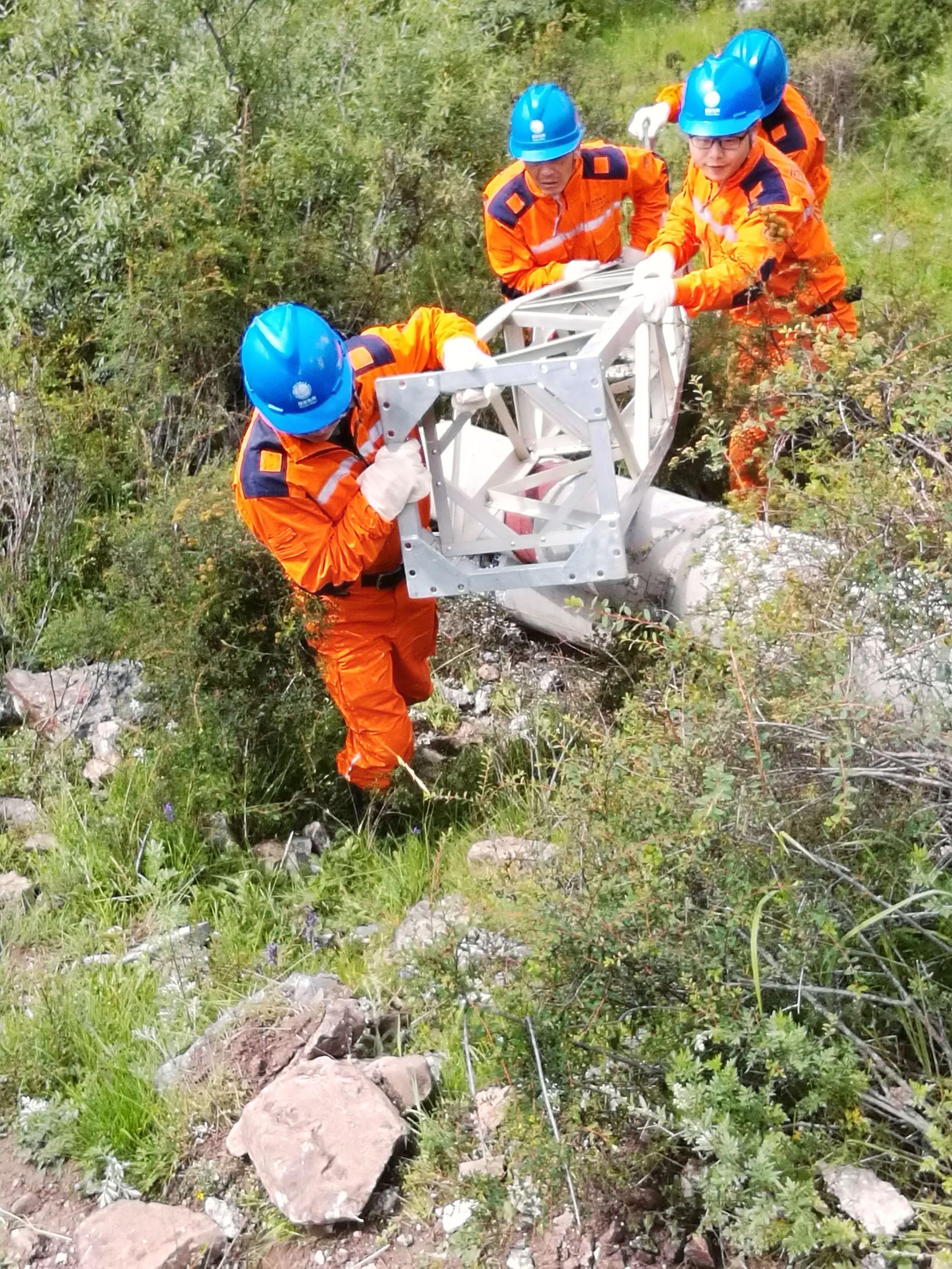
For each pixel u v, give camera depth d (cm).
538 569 337
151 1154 296
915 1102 229
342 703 383
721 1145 221
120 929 366
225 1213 281
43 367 552
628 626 400
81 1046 324
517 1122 251
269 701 405
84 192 592
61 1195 296
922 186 790
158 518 425
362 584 363
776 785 262
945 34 930
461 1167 268
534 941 255
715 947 247
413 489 321
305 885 382
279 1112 282
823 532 288
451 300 589
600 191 498
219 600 400
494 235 505
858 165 825
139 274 556
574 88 770
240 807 406
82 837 394
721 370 484
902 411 284
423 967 270
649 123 532
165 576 409
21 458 512
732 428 420
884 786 269
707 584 377
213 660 400
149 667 417
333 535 331
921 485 285
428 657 412
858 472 283
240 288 552
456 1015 307
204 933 364
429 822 402
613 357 343
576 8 1112
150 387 543
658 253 392
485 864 359
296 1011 323
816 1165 232
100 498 535
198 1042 320
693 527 402
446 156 645
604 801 270
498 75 680
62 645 464
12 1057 323
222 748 406
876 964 258
